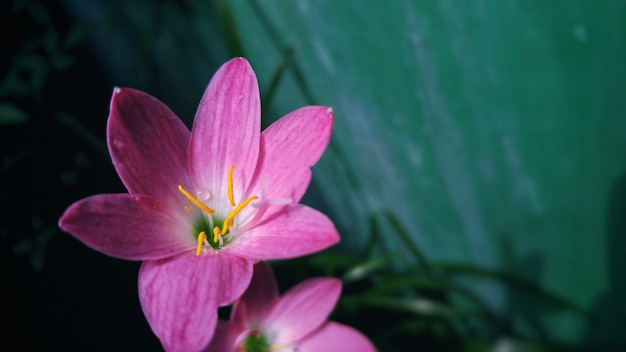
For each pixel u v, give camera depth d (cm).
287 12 33
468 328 43
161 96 40
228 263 25
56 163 38
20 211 38
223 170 26
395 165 36
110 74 40
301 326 27
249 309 27
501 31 30
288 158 26
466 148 34
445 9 30
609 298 37
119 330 38
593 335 39
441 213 38
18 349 37
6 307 37
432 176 36
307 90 35
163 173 26
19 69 38
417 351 40
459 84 32
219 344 27
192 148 26
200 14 36
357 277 35
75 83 39
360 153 37
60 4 38
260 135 26
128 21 38
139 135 25
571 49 30
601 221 35
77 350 38
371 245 36
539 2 29
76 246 38
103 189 39
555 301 38
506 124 33
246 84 26
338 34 32
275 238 25
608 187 33
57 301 38
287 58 33
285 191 25
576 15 29
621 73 30
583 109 31
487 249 38
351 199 40
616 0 28
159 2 37
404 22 31
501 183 35
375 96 34
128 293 38
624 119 31
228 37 32
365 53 33
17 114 37
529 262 38
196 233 26
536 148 33
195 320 24
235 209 25
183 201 26
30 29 38
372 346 27
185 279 25
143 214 25
